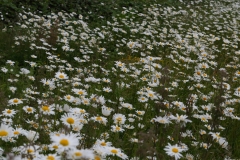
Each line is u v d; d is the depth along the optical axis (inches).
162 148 129.5
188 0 609.9
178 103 165.5
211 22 466.0
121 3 458.0
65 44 271.9
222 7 597.6
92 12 396.8
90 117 122.5
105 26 349.1
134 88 206.5
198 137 150.4
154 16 445.7
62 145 80.6
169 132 146.6
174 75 240.8
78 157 80.0
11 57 242.4
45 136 116.5
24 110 140.3
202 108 187.8
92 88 197.5
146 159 114.3
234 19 493.4
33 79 188.4
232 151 154.3
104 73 229.0
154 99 183.9
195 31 372.2
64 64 251.0
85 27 328.8
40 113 120.7
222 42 380.8
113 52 295.7
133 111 177.8
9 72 207.0
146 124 161.5
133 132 149.9
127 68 231.0
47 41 265.1
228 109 170.2
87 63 256.8
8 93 173.8
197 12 536.1
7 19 315.6
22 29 288.7
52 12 366.6
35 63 222.1
